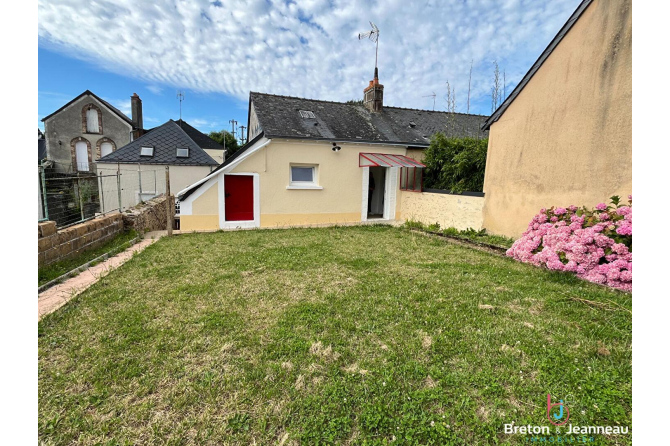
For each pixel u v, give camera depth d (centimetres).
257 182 1292
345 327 412
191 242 986
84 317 444
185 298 517
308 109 1593
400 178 1534
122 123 3875
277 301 506
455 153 1261
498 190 1012
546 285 573
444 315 449
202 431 251
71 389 296
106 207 2303
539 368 320
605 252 573
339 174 1425
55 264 690
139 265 711
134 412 270
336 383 301
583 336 385
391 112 1866
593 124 739
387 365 329
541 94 863
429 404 276
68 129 3725
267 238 1058
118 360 342
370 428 250
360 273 658
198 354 354
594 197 741
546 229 693
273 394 288
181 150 2623
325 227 1322
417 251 870
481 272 664
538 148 876
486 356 344
